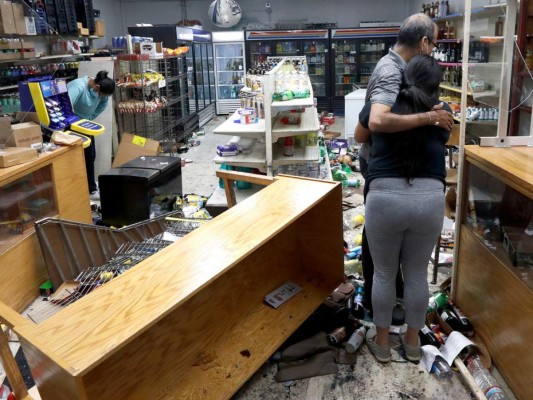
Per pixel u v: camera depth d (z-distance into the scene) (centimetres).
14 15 457
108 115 570
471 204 251
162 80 673
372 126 194
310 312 254
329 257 277
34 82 371
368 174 205
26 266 293
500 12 247
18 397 172
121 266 252
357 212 431
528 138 250
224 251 173
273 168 405
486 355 221
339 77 1165
